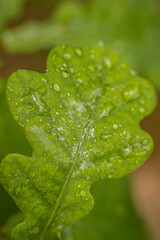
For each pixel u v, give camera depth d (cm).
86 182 25
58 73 25
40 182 25
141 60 44
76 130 25
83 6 45
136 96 26
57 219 25
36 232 25
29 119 25
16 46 39
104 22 44
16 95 25
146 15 45
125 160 25
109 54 27
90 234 32
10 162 25
